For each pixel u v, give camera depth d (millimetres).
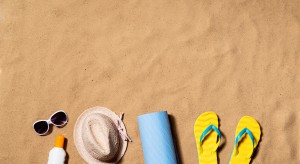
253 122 1665
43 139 1636
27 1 1732
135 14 1738
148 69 1697
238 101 1689
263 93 1700
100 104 1665
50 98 1661
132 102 1671
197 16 1752
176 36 1730
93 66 1690
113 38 1717
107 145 1474
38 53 1691
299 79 1719
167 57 1712
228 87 1698
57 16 1724
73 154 1628
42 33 1708
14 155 1622
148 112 1666
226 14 1758
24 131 1638
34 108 1653
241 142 1636
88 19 1727
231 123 1673
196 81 1697
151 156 1554
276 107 1692
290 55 1737
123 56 1703
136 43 1716
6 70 1675
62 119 1636
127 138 1637
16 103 1653
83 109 1657
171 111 1672
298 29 1756
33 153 1625
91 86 1676
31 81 1670
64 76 1677
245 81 1708
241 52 1731
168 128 1582
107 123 1544
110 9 1738
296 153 1662
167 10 1750
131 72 1692
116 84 1681
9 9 1724
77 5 1734
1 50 1688
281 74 1721
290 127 1680
